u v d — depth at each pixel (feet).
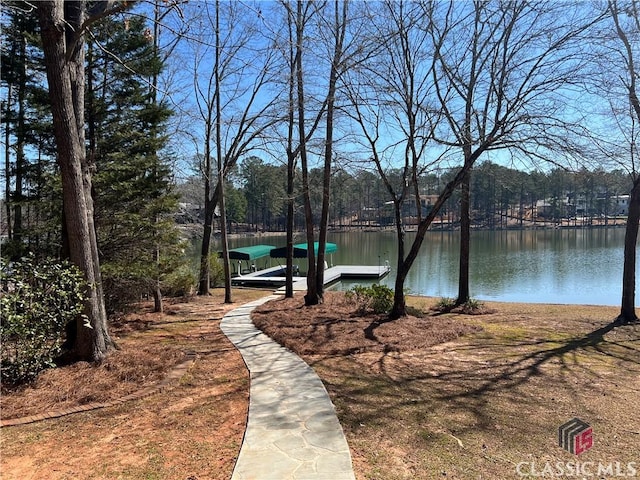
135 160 29.19
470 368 18.76
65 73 17.81
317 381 17.17
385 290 33.71
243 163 188.44
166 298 46.29
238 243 153.58
